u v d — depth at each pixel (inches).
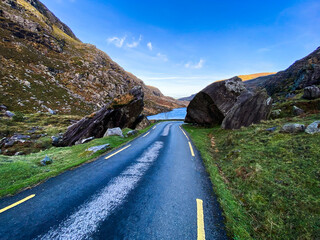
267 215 129.5
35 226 117.3
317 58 1657.2
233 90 709.3
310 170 162.7
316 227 107.3
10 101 1353.3
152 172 231.6
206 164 267.0
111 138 492.7
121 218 126.6
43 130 917.8
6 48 2091.5
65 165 270.8
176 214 131.8
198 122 917.8
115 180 202.8
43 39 3053.6
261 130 345.4
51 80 2256.4
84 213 133.1
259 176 183.2
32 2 4603.8
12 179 207.3
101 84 3147.1
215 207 142.6
